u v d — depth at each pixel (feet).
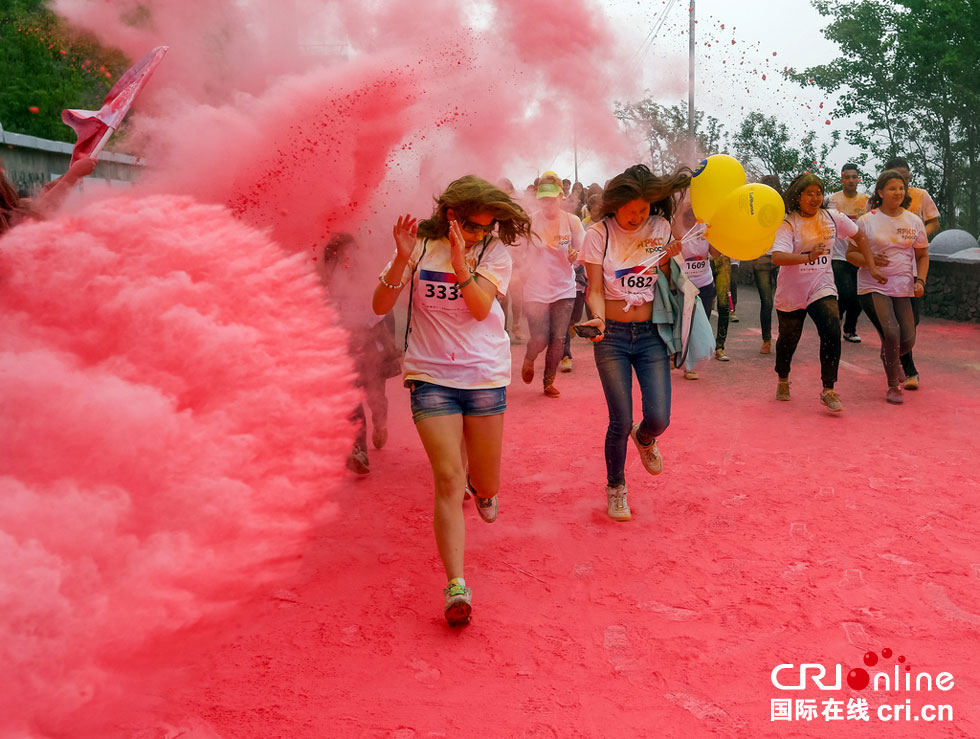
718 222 15.90
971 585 13.16
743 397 26.35
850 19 63.98
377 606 13.01
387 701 10.50
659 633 12.02
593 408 25.64
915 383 26.91
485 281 12.76
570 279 26.76
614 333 16.08
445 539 12.51
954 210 66.03
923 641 11.57
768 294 33.17
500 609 12.88
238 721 10.09
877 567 13.85
